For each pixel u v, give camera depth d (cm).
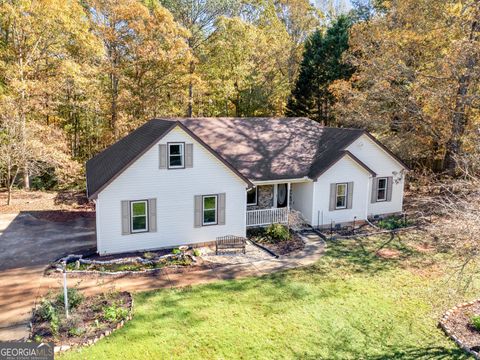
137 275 1434
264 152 2158
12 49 2636
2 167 2502
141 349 982
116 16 2778
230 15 3669
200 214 1742
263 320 1141
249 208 2122
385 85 2569
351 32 2977
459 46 2133
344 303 1256
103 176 1695
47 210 2259
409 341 1055
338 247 1795
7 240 1750
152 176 1638
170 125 1616
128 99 2895
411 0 2470
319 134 2466
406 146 2616
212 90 3734
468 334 1077
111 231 1611
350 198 2127
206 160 1709
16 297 1238
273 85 4078
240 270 1510
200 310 1189
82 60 2897
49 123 3053
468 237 955
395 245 1825
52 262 1516
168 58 2909
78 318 1083
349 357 982
